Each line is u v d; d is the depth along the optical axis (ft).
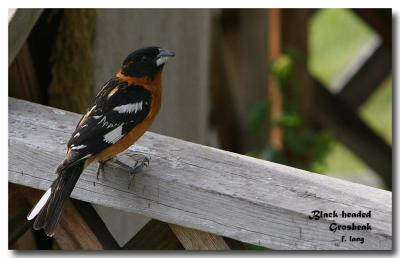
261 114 44.04
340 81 53.01
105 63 33.58
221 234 22.57
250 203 22.03
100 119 25.76
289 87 43.11
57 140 25.70
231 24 47.01
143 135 26.48
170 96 37.42
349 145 52.85
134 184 23.95
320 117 52.24
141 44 34.99
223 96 47.80
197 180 23.15
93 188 24.85
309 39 45.09
